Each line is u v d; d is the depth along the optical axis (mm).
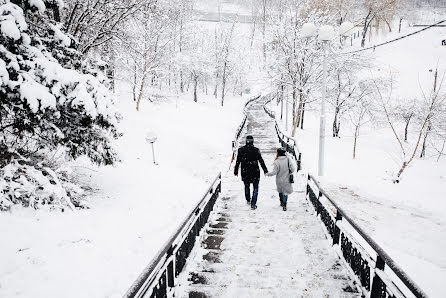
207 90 53531
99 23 10195
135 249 5180
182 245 4438
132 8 10781
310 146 23281
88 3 9406
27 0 5609
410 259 5734
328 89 25609
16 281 3703
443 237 6922
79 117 6336
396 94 36594
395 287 2922
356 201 9398
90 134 6852
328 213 5891
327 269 4516
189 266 4508
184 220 4305
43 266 4070
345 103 28797
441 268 5461
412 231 7227
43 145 6391
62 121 6301
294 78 22484
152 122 20984
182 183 10758
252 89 64812
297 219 6977
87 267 4316
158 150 14820
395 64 48719
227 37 43719
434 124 24078
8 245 4293
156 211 7309
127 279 4273
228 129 28234
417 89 37750
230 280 4176
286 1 22875
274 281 4137
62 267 4160
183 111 30938
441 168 24047
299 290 3904
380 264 3303
